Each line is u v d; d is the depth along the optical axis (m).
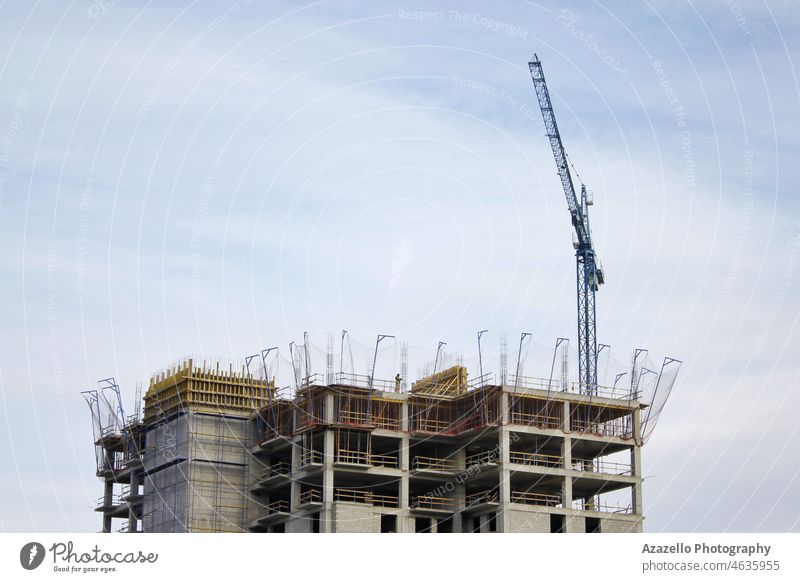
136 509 143.38
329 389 128.88
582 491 138.62
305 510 128.25
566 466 131.62
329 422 127.44
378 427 131.00
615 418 136.25
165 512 137.25
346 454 131.62
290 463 137.25
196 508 134.00
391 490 135.50
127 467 144.12
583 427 134.50
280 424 134.75
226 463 136.38
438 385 138.25
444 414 135.50
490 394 131.75
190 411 136.50
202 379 138.25
